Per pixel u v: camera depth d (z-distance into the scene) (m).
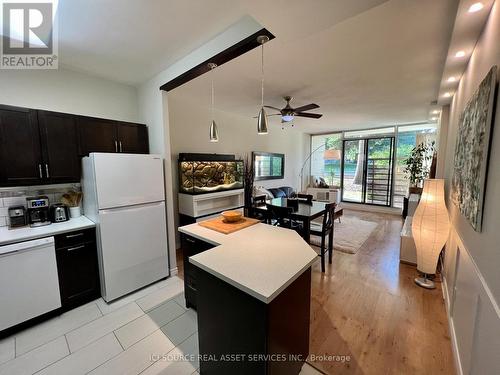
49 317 2.08
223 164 4.07
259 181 5.66
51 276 2.05
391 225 5.06
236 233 1.93
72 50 2.15
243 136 5.09
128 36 1.94
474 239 1.39
